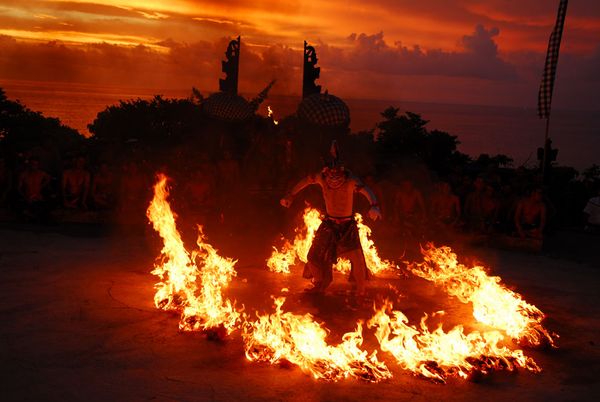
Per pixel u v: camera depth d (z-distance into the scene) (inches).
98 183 478.0
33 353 212.4
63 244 388.2
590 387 205.8
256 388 194.2
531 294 322.7
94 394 184.7
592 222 545.0
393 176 634.8
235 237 434.0
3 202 464.4
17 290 283.4
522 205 460.8
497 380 209.9
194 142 642.8
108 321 247.1
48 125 726.5
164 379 197.8
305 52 627.2
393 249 428.8
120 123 705.0
